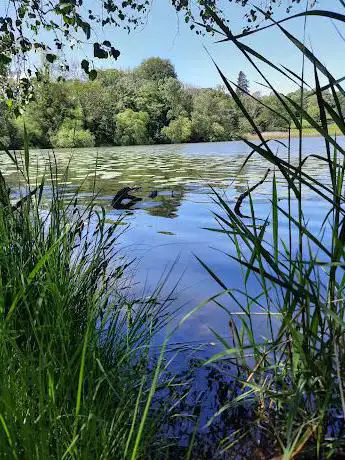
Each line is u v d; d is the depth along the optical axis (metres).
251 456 1.00
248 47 0.81
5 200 1.45
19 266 1.19
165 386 1.32
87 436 0.80
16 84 3.03
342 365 0.98
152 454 1.04
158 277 2.45
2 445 0.71
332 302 0.94
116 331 1.47
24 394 0.83
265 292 1.03
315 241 0.89
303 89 0.91
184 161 13.80
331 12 0.72
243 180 7.68
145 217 4.33
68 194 5.88
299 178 0.89
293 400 0.92
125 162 13.50
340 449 0.94
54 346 1.01
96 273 1.54
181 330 1.74
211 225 3.95
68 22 2.37
